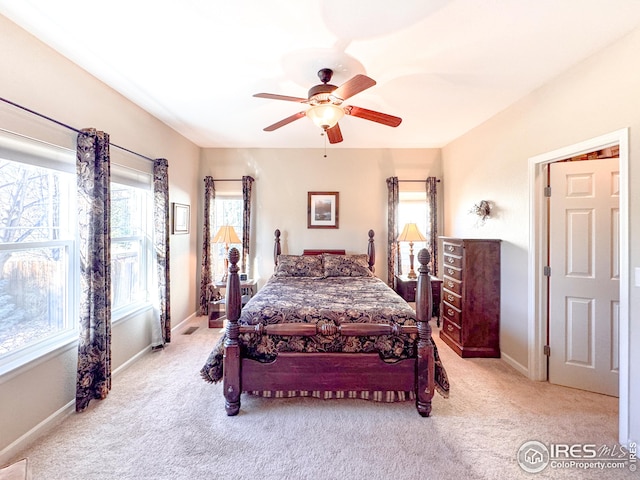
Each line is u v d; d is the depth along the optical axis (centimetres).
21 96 179
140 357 301
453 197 419
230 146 450
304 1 156
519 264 280
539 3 158
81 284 216
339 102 207
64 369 208
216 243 438
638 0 156
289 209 457
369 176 456
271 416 209
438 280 425
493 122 321
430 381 206
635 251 175
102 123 247
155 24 175
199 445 180
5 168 180
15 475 113
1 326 179
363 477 158
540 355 262
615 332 234
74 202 228
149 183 321
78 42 192
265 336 215
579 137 215
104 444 181
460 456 173
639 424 172
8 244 182
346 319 216
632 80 179
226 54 205
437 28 178
